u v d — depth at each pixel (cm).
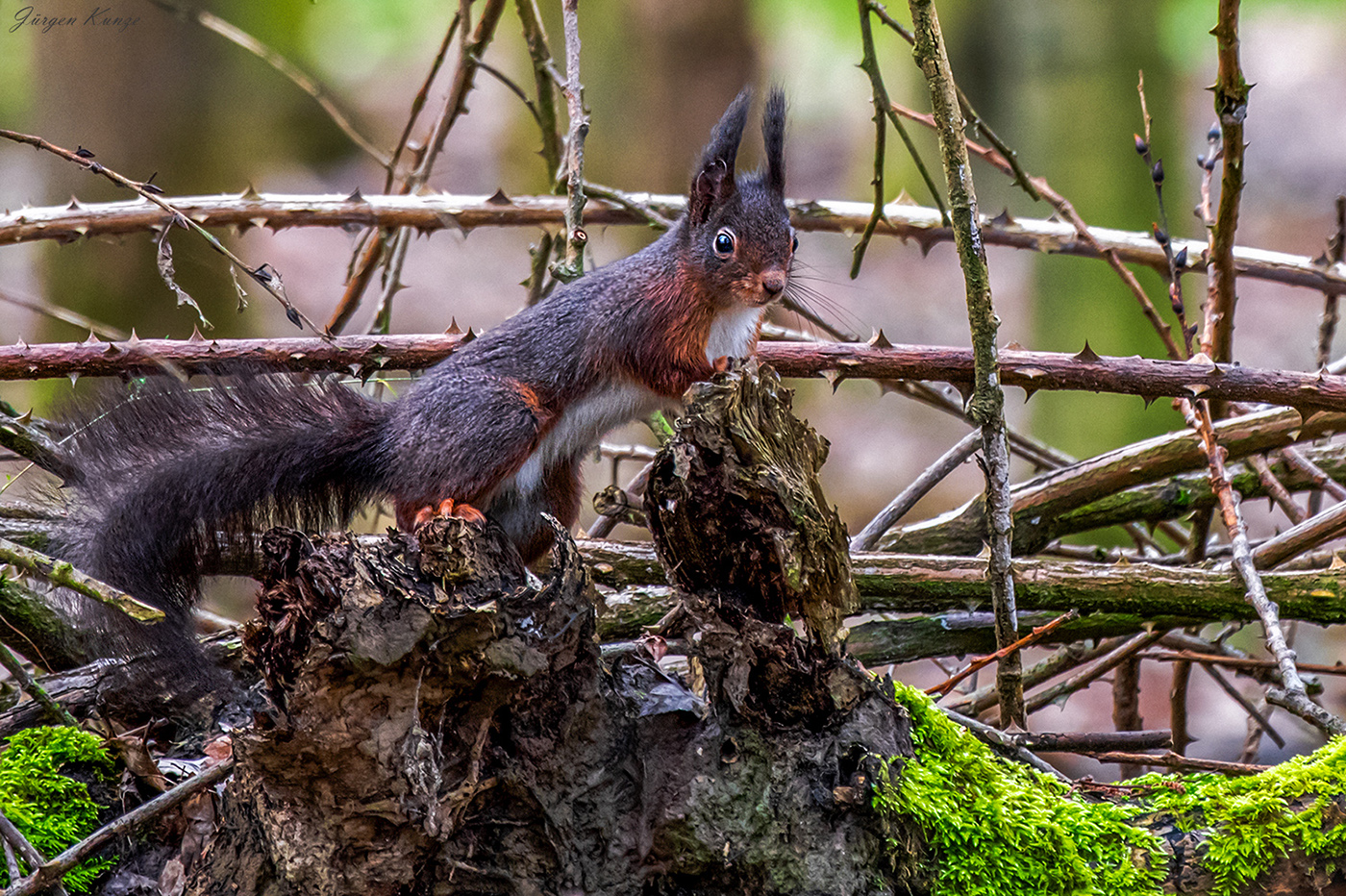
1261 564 805
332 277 2273
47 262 1512
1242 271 970
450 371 795
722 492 501
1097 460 899
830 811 486
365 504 810
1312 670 798
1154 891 500
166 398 765
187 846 551
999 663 655
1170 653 856
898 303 2450
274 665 462
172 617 693
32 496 745
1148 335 1636
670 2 2089
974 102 1962
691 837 480
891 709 509
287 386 801
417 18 2616
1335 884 499
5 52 2094
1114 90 1647
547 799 477
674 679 534
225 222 920
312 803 460
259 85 1970
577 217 885
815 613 502
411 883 469
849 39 2562
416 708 449
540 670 464
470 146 2731
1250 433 875
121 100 1548
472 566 474
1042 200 905
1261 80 3188
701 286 817
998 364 766
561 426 826
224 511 756
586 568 487
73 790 578
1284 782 515
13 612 745
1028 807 511
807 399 2312
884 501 2067
